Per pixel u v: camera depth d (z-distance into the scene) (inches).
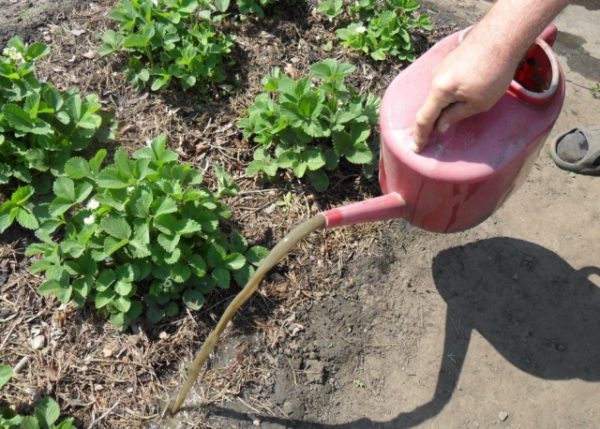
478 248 56.1
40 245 49.8
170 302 50.5
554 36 44.0
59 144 53.7
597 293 54.9
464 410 50.5
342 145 55.5
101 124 56.9
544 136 42.6
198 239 51.3
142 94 59.0
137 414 47.8
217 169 53.7
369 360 51.6
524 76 44.4
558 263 55.9
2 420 44.8
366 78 62.2
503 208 58.2
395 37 62.8
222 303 51.2
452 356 52.1
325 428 49.2
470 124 41.3
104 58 60.0
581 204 58.9
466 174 41.1
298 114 54.7
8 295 50.8
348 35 62.6
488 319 53.4
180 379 49.0
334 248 54.4
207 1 61.2
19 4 62.7
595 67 67.5
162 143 52.1
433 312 53.4
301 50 63.1
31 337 49.5
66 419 46.2
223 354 49.9
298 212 55.3
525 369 51.9
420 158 41.3
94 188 52.6
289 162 55.0
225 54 60.7
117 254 50.3
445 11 69.4
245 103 59.5
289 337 51.0
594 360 52.5
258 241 54.0
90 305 50.3
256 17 63.8
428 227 45.1
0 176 52.3
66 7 62.6
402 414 50.1
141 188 49.9
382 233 55.5
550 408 50.8
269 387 49.5
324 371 50.6
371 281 53.9
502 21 36.2
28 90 53.9
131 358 49.1
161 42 58.5
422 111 39.1
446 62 38.0
